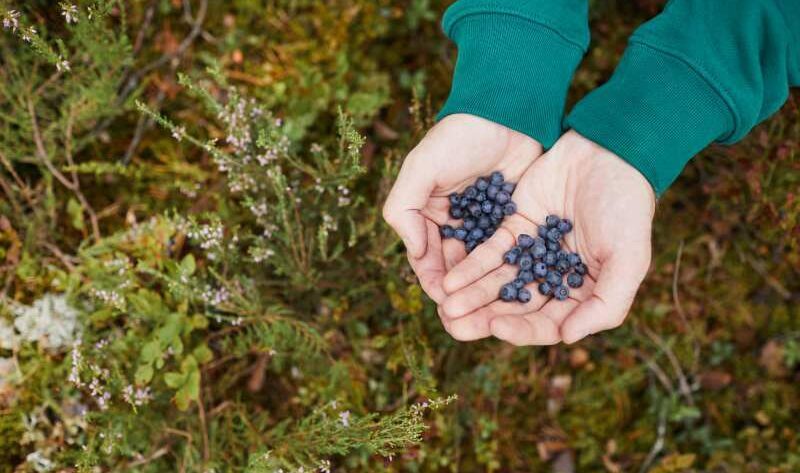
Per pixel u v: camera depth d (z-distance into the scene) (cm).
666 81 77
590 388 97
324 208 86
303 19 98
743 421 99
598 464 96
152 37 96
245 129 81
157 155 93
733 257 100
